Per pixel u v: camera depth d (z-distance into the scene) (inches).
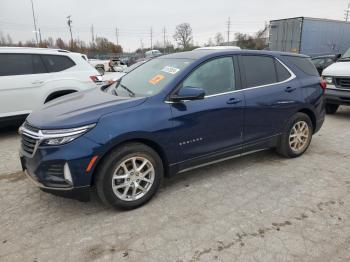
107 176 124.3
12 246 111.5
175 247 110.0
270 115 173.2
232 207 136.0
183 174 170.4
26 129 129.5
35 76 251.1
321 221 124.6
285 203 139.0
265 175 168.6
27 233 119.1
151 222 125.3
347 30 762.2
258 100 166.2
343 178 164.7
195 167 152.7
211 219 126.9
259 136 172.2
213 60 155.6
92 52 2298.2
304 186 155.5
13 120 246.4
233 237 115.1
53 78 258.8
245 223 123.8
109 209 135.4
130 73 180.2
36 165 122.2
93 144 119.0
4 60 241.4
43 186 122.4
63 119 122.0
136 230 120.1
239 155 169.5
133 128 125.9
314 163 185.5
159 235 116.9
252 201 141.0
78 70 274.4
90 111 125.3
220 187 154.9
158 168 137.3
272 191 150.4
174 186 156.2
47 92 255.9
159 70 158.1
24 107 248.7
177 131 138.6
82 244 112.3
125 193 130.1
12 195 149.9
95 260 104.2
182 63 153.2
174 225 123.0
